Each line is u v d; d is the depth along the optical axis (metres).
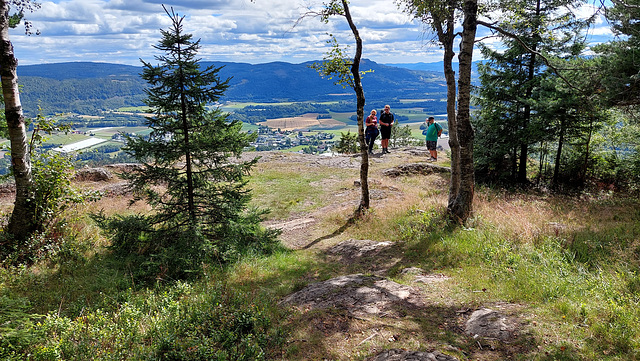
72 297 6.34
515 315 4.47
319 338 4.29
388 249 8.43
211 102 8.03
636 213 10.69
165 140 8.01
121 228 7.99
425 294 5.41
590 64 12.59
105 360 4.13
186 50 7.62
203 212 8.62
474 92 16.45
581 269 5.86
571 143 16.77
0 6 7.70
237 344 4.27
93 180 15.80
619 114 15.17
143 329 4.86
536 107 14.87
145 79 7.57
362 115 11.27
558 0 9.36
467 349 3.87
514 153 17.08
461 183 9.68
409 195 13.91
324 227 11.35
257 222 9.31
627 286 5.04
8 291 6.21
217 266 7.73
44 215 8.30
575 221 9.80
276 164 21.09
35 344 4.43
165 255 7.51
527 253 6.68
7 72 7.72
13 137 7.98
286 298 5.88
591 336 3.81
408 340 4.10
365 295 5.39
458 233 8.54
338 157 22.41
